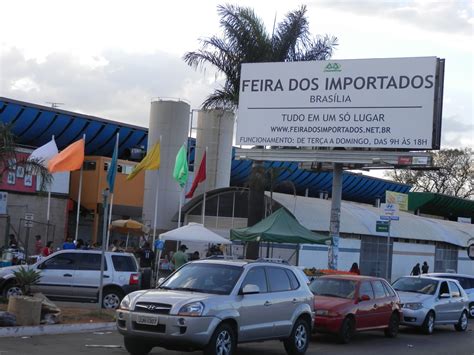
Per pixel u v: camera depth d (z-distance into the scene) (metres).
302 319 13.27
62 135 40.22
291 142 28.03
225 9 28.89
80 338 13.59
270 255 30.64
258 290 11.85
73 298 18.61
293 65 28.20
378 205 55.84
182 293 11.26
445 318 20.14
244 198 34.03
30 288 16.62
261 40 28.81
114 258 19.00
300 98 28.02
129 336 10.95
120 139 43.19
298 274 13.52
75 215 40.22
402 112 26.62
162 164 38.03
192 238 24.17
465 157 74.88
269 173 29.91
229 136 40.62
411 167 26.83
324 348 14.69
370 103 27.06
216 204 34.53
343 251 34.00
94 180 39.94
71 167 26.97
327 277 17.28
